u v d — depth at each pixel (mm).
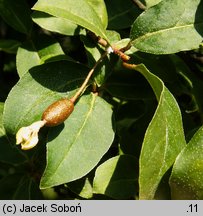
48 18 278
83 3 257
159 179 244
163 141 243
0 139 299
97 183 273
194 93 304
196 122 317
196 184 241
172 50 267
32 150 303
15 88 260
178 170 241
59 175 250
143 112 316
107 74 271
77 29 278
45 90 263
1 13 304
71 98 254
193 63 309
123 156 278
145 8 293
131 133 300
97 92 271
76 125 260
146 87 294
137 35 269
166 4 268
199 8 270
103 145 260
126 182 278
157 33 268
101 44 272
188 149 242
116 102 312
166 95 248
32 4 323
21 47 291
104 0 294
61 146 254
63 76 267
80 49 331
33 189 302
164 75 292
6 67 338
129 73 294
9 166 310
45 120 242
